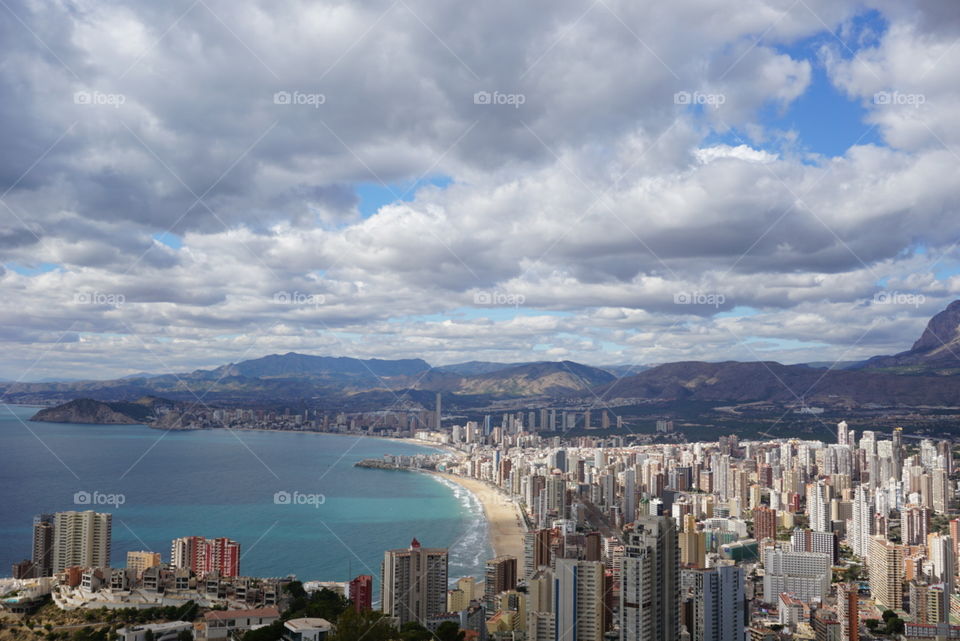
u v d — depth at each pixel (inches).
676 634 4980.3
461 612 7012.8
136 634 6003.9
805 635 7327.8
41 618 6776.6
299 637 5300.2
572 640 5698.8
